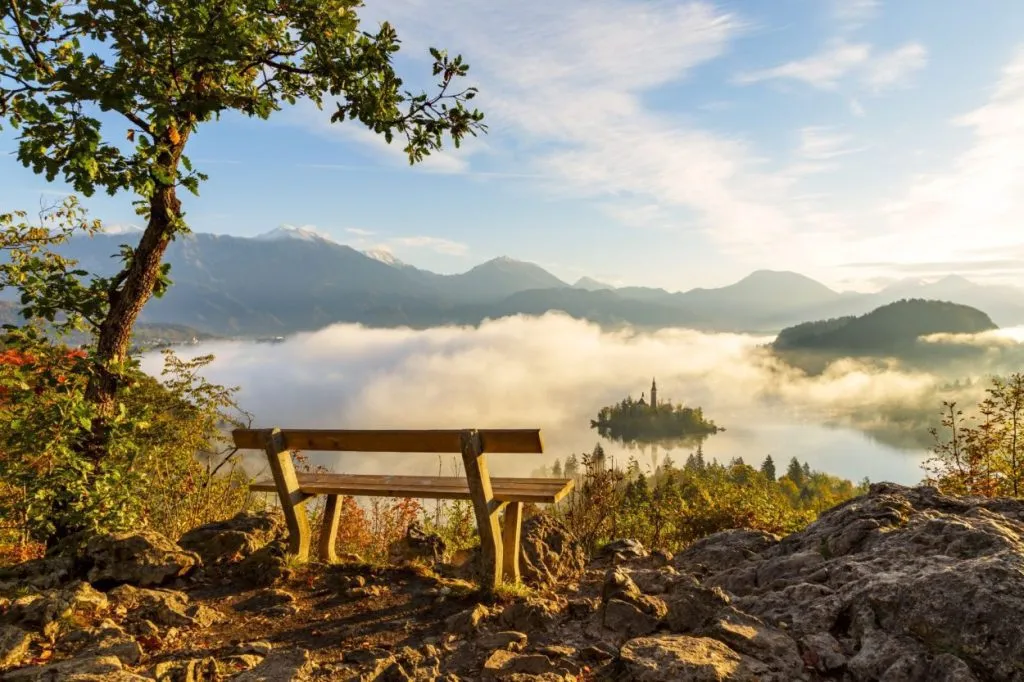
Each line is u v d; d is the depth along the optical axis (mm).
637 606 3982
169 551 4910
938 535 4137
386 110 5547
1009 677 2857
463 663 3596
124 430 5359
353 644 3850
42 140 4340
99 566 4719
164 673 3209
